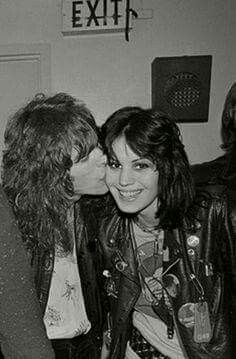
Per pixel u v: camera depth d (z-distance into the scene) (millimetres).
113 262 1317
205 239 1271
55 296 1304
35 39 3029
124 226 1311
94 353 1410
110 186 1236
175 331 1278
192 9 2889
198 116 2727
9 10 3029
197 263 1269
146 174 1183
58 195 1193
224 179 1476
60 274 1305
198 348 1266
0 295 847
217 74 2896
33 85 3064
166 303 1277
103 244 1334
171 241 1281
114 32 2953
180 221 1260
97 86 3002
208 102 2723
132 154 1162
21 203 1194
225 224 1274
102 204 1358
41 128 1179
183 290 1270
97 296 1388
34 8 3014
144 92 2969
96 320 1398
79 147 1191
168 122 1206
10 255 862
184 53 2912
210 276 1270
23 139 1193
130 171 1178
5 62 3066
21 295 868
